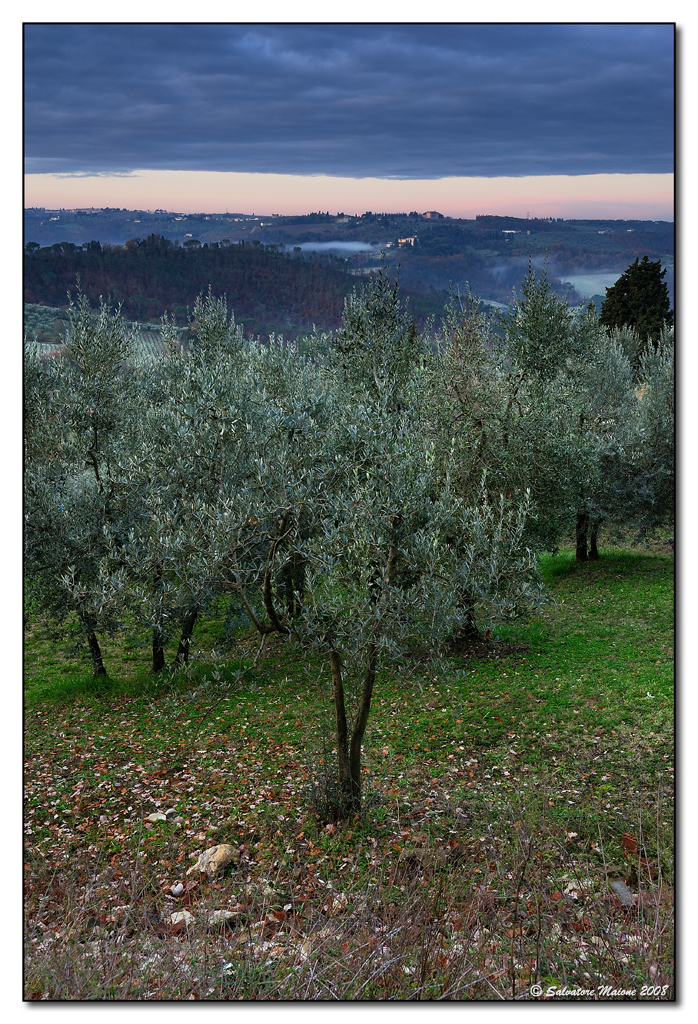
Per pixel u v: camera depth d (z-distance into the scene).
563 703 14.18
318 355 25.41
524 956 5.07
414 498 9.02
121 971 5.12
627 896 6.13
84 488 18.55
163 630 17.36
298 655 19.94
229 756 13.98
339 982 4.80
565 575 26.34
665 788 9.37
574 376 27.75
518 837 7.00
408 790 11.07
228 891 7.86
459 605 9.51
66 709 17.94
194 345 27.41
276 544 9.46
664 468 24.22
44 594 17.91
